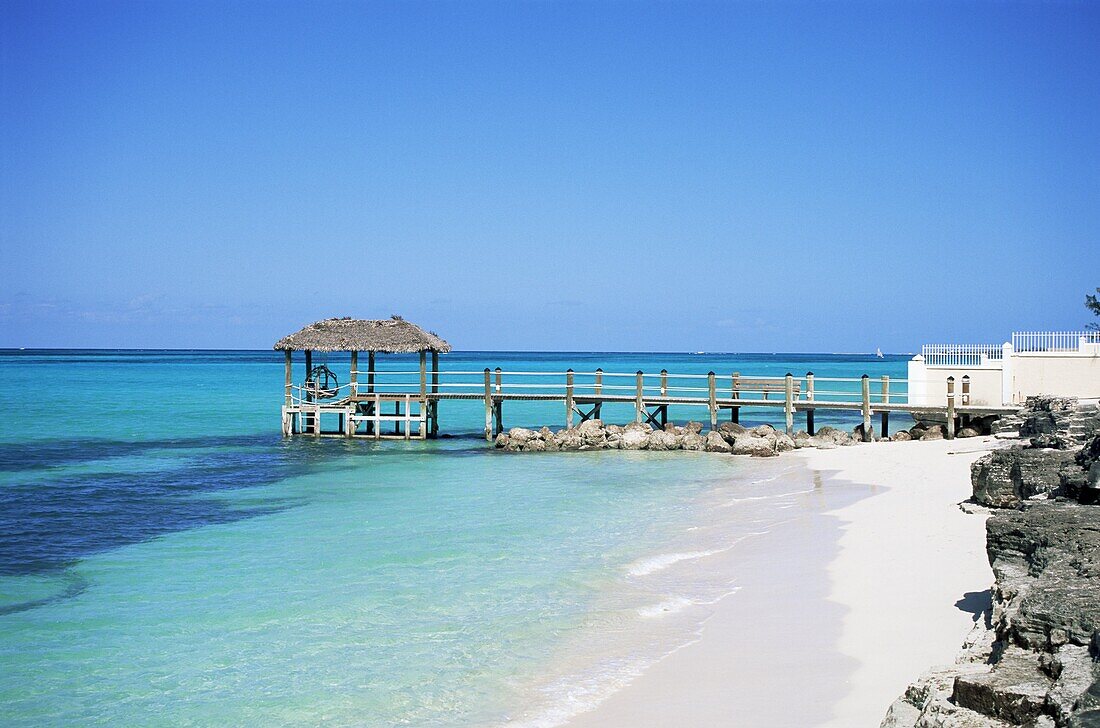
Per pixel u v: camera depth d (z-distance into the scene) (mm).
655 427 34938
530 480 24391
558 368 124062
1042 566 7836
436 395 35219
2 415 45938
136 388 70812
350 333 35781
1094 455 11086
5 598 12719
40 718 8594
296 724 8328
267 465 28031
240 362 159000
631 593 12336
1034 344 32250
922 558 12969
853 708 7699
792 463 26812
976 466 15984
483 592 12562
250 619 11547
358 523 18094
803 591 11867
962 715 5516
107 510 19891
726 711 7930
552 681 9094
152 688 9281
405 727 8148
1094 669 5367
